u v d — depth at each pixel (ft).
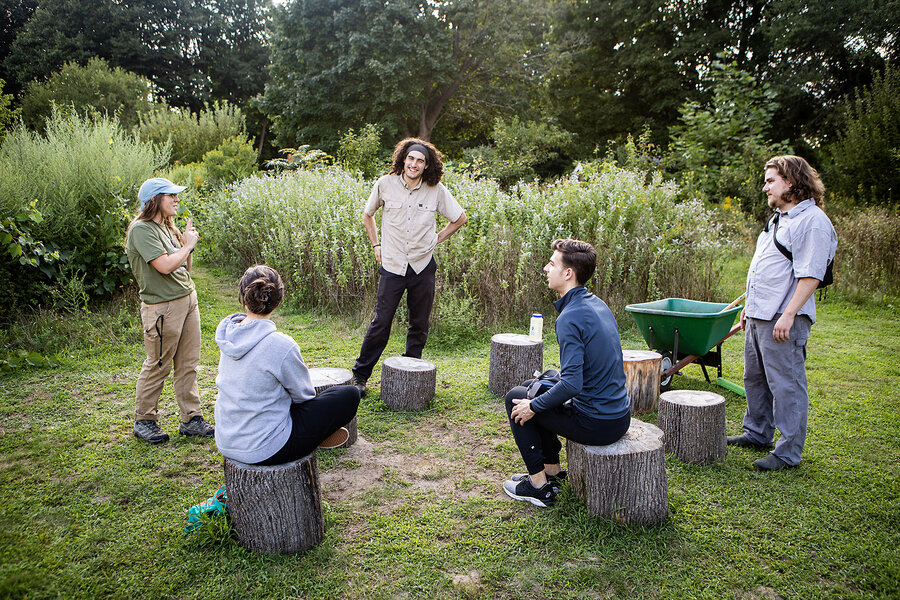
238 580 7.77
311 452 8.74
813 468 11.20
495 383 15.30
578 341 8.84
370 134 53.62
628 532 8.88
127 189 22.89
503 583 7.86
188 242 11.47
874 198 40.27
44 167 21.75
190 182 40.57
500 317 22.22
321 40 72.23
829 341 21.17
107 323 19.60
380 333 14.88
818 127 66.33
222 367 8.43
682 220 26.32
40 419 13.05
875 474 10.96
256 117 110.42
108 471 10.67
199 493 9.99
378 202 14.99
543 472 9.78
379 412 14.05
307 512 8.40
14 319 19.27
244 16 113.19
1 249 18.79
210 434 12.34
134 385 15.25
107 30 97.04
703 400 11.52
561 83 84.38
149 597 7.41
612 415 9.01
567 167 71.36
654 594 7.66
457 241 22.34
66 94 74.95
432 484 10.61
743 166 40.98
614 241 23.57
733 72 46.42
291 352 8.20
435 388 15.40
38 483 10.25
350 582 7.85
